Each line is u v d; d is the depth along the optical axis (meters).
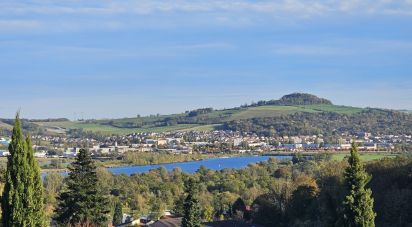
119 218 102.50
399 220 64.12
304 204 82.69
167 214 112.38
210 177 151.75
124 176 148.88
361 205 33.66
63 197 44.84
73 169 45.25
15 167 28.58
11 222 28.33
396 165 77.56
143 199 126.50
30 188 28.62
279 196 90.31
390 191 68.31
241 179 147.12
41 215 29.11
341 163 101.06
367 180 34.12
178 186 141.00
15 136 28.84
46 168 198.50
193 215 64.38
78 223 43.28
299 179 100.75
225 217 110.25
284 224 85.94
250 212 103.06
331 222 36.31
